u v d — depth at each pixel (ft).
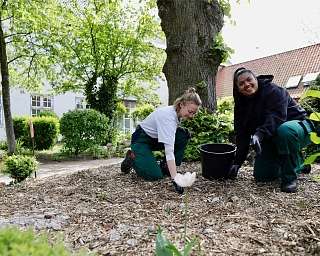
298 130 11.45
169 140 12.37
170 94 20.58
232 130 18.70
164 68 21.03
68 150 44.93
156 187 12.75
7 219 9.06
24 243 3.15
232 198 10.94
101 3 54.60
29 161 20.06
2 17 42.42
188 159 18.03
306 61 68.23
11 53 50.78
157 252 4.80
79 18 54.13
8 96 41.24
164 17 20.68
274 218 8.89
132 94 62.23
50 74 53.36
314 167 16.65
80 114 44.24
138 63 58.13
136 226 8.45
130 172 15.75
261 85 12.25
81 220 9.10
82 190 12.85
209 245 7.09
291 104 12.62
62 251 3.22
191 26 20.07
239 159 13.56
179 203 10.62
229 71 84.07
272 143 12.53
